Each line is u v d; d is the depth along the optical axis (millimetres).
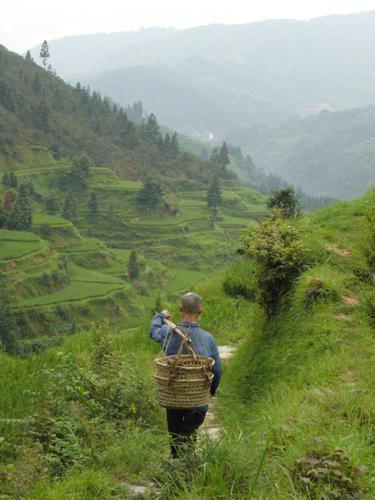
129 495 5148
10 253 138375
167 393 5418
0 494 5516
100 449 6742
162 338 5730
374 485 4266
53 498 4988
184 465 5051
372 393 5906
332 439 4707
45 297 130000
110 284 145000
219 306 15297
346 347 7492
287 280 10094
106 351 10016
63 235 177250
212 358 5664
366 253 9945
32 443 7039
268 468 4727
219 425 7828
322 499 4109
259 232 10750
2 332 106438
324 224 14031
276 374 8070
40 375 10422
